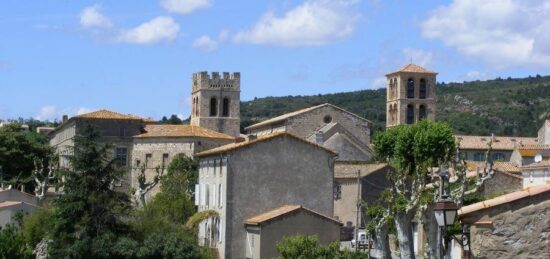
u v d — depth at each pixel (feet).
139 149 573.33
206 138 558.56
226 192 344.08
